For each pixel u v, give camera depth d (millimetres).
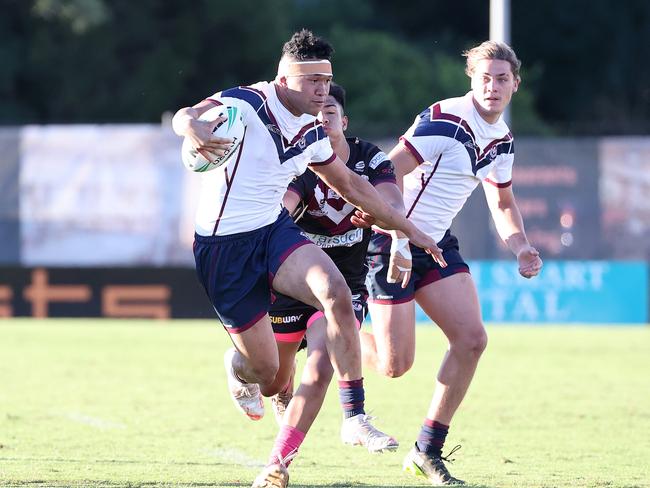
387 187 21656
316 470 23234
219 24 123688
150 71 120375
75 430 28609
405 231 20281
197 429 29047
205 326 62438
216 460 24297
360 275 23031
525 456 25141
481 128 22328
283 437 19422
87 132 64812
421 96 120188
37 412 31922
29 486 20219
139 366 44281
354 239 22500
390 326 22703
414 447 21922
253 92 19344
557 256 63375
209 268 19750
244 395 22703
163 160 64625
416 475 22328
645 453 25578
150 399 34969
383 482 21672
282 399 23672
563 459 24719
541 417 31422
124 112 120375
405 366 23016
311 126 19594
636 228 62719
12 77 120750
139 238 65250
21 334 57375
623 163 62531
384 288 22719
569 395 36188
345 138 22297
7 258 65750
